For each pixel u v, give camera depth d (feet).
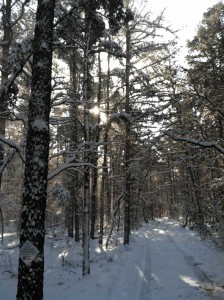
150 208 210.18
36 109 25.09
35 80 25.57
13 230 105.60
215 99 49.67
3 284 38.01
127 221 75.82
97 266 49.14
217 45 59.62
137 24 67.67
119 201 76.07
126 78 56.49
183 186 134.41
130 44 67.97
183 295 33.91
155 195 173.06
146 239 93.81
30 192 24.03
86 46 43.96
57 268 49.08
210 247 66.95
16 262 52.70
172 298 32.76
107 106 66.18
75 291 34.24
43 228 24.13
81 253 62.08
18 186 79.51
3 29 50.70
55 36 39.50
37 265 23.27
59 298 31.96
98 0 39.14
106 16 40.19
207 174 93.45
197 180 100.48
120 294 32.83
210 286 37.50
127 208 75.92
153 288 36.99
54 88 39.01
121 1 38.42
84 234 42.83
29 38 35.65
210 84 51.83
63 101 37.99
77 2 34.63
